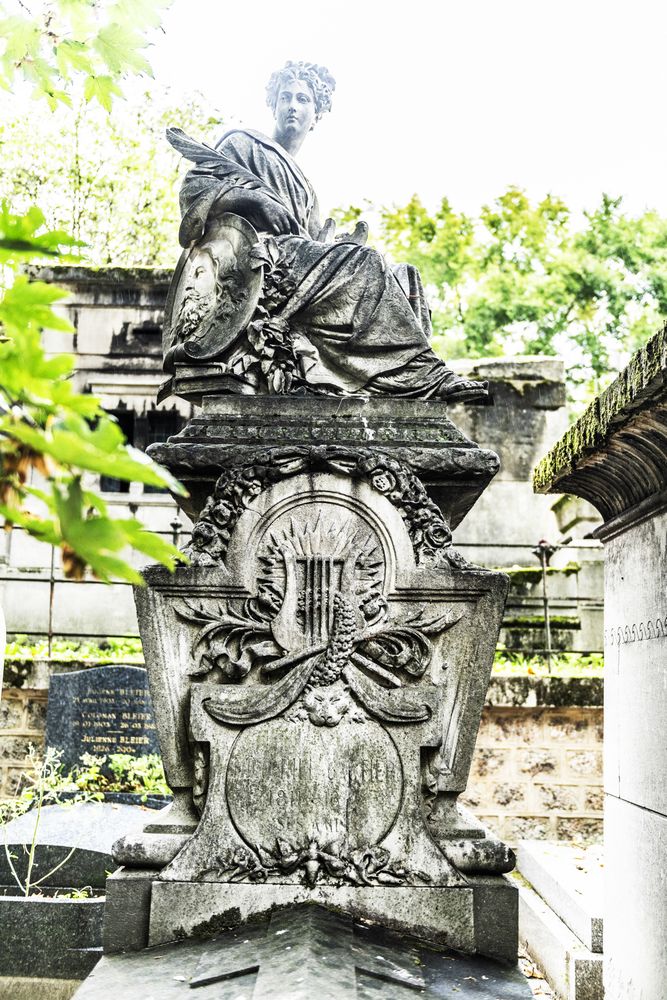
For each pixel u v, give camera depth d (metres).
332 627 3.85
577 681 7.70
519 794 7.73
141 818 6.45
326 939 3.25
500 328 21.89
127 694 8.13
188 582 3.86
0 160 17.80
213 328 4.40
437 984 3.17
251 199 4.54
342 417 4.21
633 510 4.09
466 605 3.89
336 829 3.70
